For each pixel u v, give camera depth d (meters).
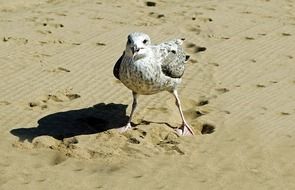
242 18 17.03
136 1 18.59
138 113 10.73
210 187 8.34
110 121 10.47
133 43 9.06
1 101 11.05
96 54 13.73
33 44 14.26
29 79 12.13
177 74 9.71
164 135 9.88
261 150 9.40
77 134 9.94
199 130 10.34
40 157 9.11
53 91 11.62
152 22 16.53
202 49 14.54
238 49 14.45
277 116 10.65
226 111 10.82
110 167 8.81
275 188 8.35
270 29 16.08
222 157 9.18
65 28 15.58
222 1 18.72
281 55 14.10
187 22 16.56
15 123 10.21
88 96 11.45
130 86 9.49
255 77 12.70
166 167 8.84
